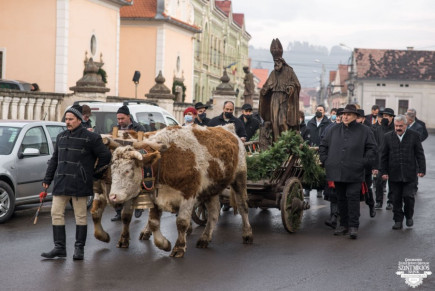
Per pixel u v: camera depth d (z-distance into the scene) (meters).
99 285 7.53
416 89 78.19
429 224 12.57
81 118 8.83
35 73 31.31
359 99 79.12
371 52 81.06
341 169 10.95
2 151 12.30
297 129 13.12
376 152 11.08
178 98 45.25
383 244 10.41
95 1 34.09
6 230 11.00
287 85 12.90
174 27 45.41
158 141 8.70
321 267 8.68
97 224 9.53
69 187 8.68
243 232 10.35
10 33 31.62
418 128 16.56
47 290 7.28
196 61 55.91
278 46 12.98
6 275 7.90
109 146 8.86
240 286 7.62
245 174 10.26
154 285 7.58
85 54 33.31
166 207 8.91
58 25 30.95
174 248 9.13
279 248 9.95
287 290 7.50
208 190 9.35
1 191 11.77
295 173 11.90
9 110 19.94
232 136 10.03
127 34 43.75
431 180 21.44
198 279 7.91
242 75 81.06
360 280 8.02
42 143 13.04
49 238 10.29
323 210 14.30
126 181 8.20
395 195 12.12
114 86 37.12
